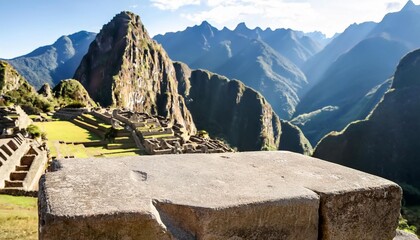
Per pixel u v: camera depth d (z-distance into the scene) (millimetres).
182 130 65750
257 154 5137
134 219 2924
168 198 3270
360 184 4008
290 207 3480
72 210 2848
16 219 13430
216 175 3953
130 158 4348
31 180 23141
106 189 3268
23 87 106062
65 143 46031
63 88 120500
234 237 3248
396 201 4086
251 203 3311
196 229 3143
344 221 3805
